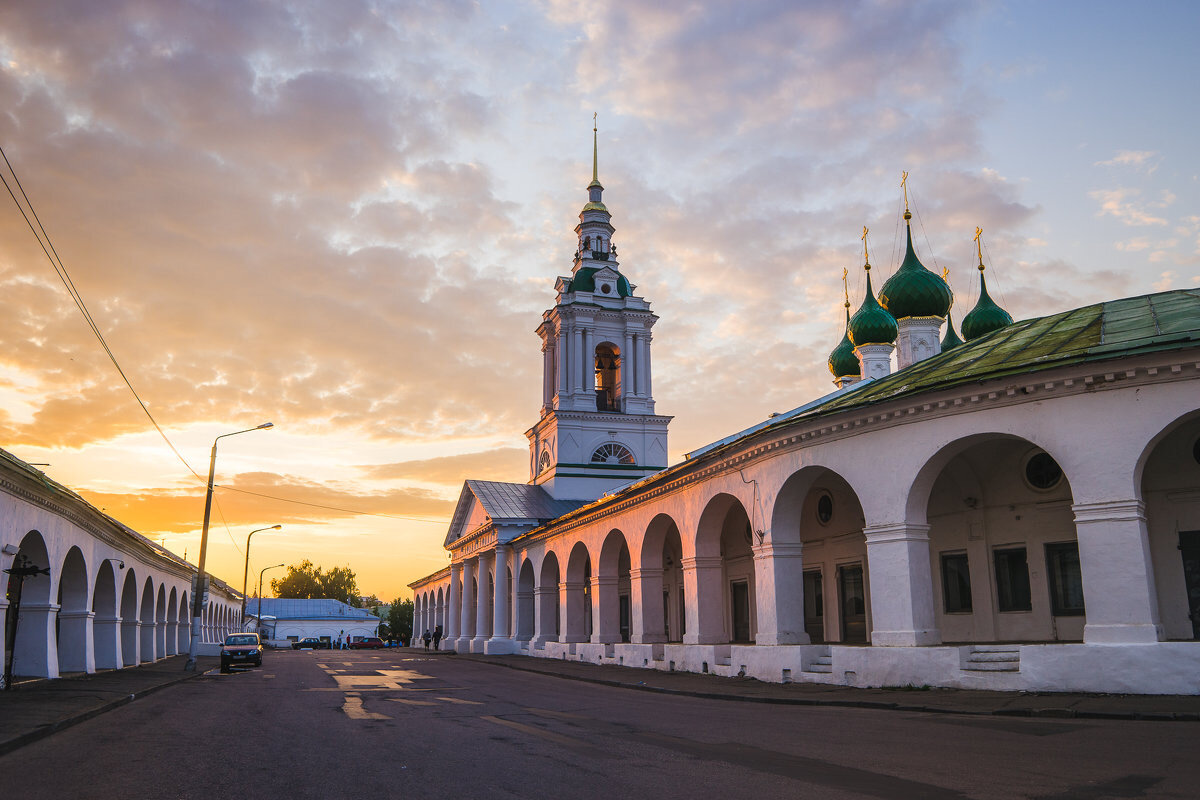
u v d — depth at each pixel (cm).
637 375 5275
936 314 3178
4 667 1892
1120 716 1213
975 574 1994
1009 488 1956
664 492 2698
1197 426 1623
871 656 1778
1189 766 848
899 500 1770
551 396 5375
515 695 1956
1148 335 1536
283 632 10712
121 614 3266
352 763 974
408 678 2656
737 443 2198
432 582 7394
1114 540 1450
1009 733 1114
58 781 897
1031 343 1823
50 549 2152
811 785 802
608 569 3266
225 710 1669
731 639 2917
